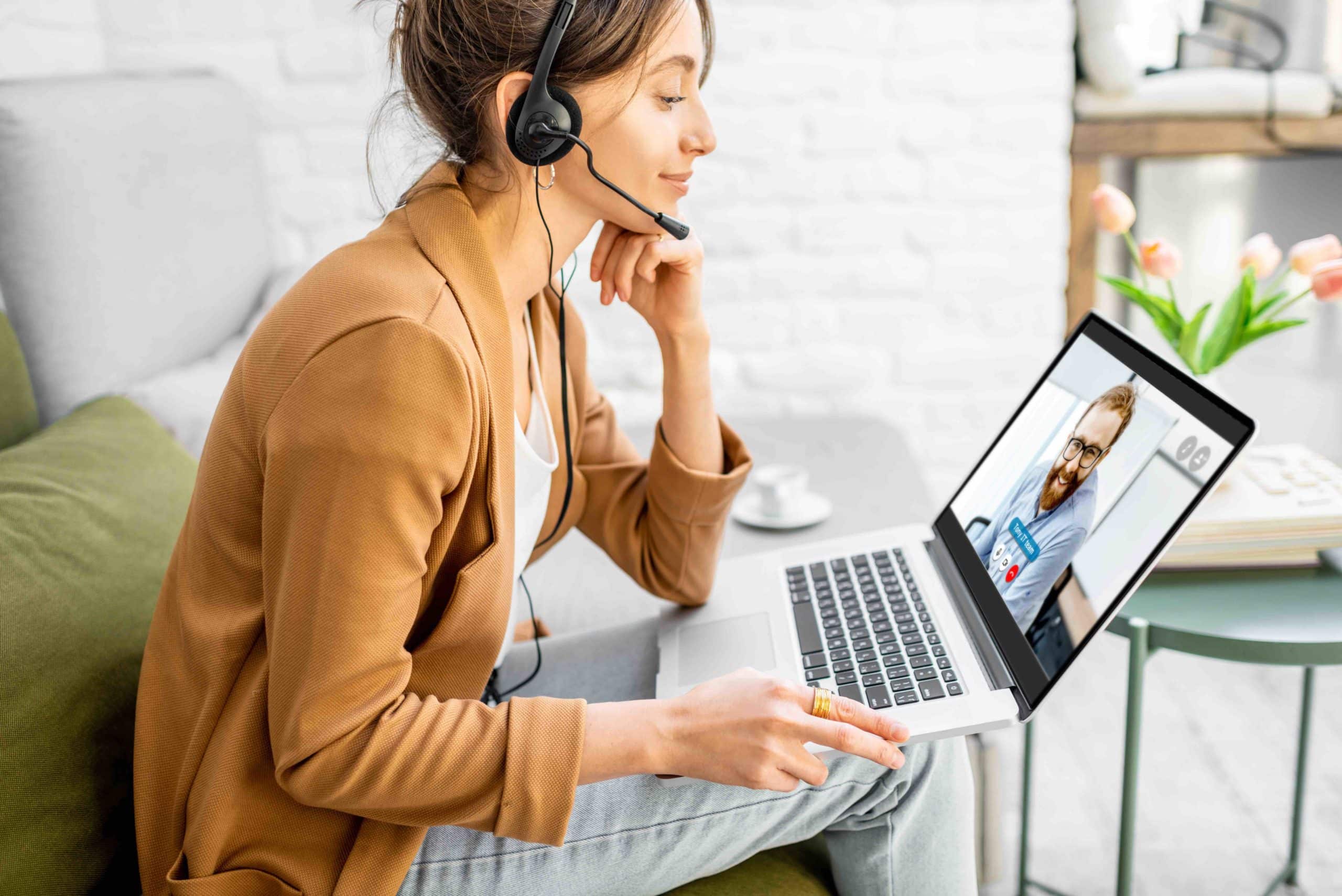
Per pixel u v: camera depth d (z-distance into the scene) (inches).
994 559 38.2
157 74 70.1
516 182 31.8
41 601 35.3
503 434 30.4
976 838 51.6
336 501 26.8
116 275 58.5
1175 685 74.4
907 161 84.7
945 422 90.9
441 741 28.5
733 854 34.0
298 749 27.7
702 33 33.5
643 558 42.9
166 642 33.1
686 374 40.3
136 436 45.8
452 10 30.4
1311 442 92.7
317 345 27.4
